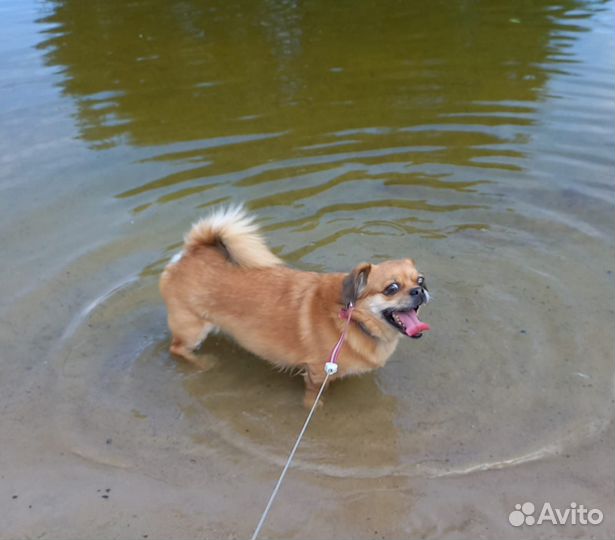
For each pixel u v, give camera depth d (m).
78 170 1.86
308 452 1.11
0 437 1.11
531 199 1.73
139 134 2.04
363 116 2.13
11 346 1.29
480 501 1.02
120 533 0.97
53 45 2.77
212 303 1.21
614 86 2.24
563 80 2.32
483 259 1.53
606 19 2.90
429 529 0.98
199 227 1.23
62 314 1.38
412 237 1.61
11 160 1.90
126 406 1.19
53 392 1.21
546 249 1.55
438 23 2.97
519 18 3.00
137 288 1.45
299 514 1.00
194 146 1.97
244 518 1.00
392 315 1.11
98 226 1.64
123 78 2.43
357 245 1.58
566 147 1.94
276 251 1.55
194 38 2.86
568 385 1.20
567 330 1.32
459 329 1.34
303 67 2.52
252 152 1.95
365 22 3.03
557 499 1.01
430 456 1.09
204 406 1.20
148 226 1.64
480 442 1.11
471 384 1.22
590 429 1.12
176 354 1.28
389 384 1.24
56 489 1.04
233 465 1.08
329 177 1.83
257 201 1.73
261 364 1.29
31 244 1.57
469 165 1.87
